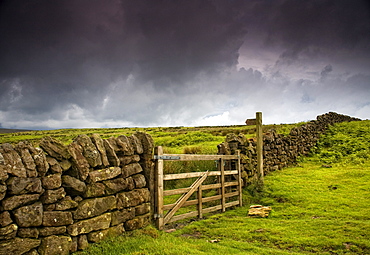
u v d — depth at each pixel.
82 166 5.47
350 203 9.44
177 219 7.97
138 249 5.56
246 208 10.29
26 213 4.45
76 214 5.23
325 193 10.89
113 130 66.44
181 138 27.50
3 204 4.20
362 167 14.89
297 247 6.22
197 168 12.91
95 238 5.52
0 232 4.08
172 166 12.68
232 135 12.25
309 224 7.61
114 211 6.09
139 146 7.13
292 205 10.02
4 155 4.35
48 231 4.73
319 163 17.75
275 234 7.06
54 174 5.01
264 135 15.53
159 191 7.38
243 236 7.06
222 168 9.95
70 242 5.01
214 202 10.52
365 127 26.03
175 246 5.84
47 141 5.13
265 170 14.66
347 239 6.35
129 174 6.68
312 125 23.41
